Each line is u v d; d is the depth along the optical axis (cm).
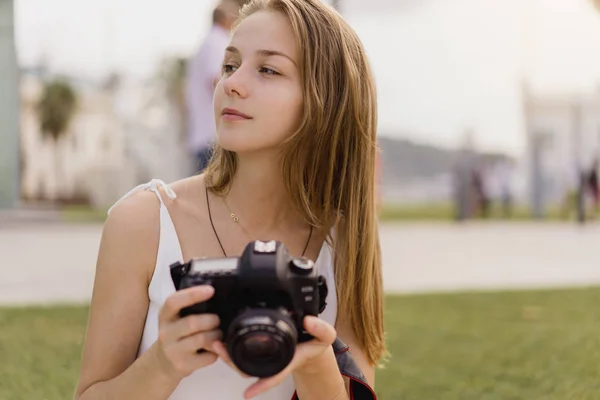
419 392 351
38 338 437
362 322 197
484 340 458
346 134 189
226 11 514
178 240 181
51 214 1723
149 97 3509
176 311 140
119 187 3325
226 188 189
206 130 520
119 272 177
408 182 3797
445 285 710
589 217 1994
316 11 183
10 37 1366
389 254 1034
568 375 374
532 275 800
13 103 1416
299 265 144
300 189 185
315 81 179
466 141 3588
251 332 132
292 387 184
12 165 1477
